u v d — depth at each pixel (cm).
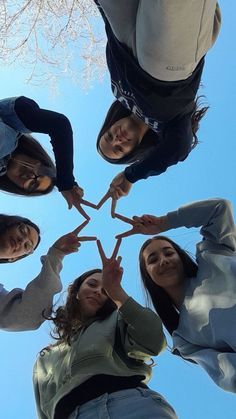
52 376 124
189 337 128
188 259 141
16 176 127
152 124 127
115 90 125
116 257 132
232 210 139
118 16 101
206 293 126
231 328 116
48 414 120
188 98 110
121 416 107
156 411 108
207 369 121
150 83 106
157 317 123
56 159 122
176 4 81
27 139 129
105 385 115
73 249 136
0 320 133
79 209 131
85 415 109
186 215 139
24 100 124
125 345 123
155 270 137
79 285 142
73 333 132
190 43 90
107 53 118
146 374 123
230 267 124
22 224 137
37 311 130
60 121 122
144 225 139
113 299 125
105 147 141
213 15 89
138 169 126
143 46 94
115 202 134
